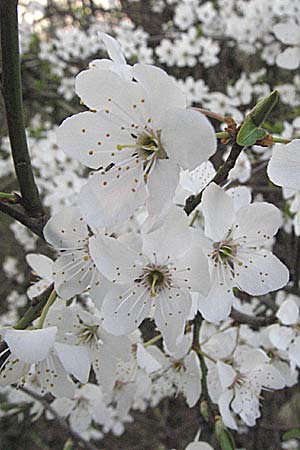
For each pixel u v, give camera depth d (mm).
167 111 82
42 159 295
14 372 105
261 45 361
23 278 416
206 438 186
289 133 234
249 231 103
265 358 138
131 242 92
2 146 337
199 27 362
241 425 331
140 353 123
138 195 89
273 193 288
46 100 373
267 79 371
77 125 90
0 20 86
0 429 371
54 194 272
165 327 97
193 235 98
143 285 96
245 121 83
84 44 369
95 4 422
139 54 361
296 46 214
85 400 164
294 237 292
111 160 90
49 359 105
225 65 391
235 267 104
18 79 90
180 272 94
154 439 414
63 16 429
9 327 97
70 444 163
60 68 365
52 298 100
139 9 435
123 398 149
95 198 89
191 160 80
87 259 99
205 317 100
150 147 88
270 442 340
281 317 142
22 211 113
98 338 112
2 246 468
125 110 88
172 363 137
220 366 129
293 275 247
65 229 98
